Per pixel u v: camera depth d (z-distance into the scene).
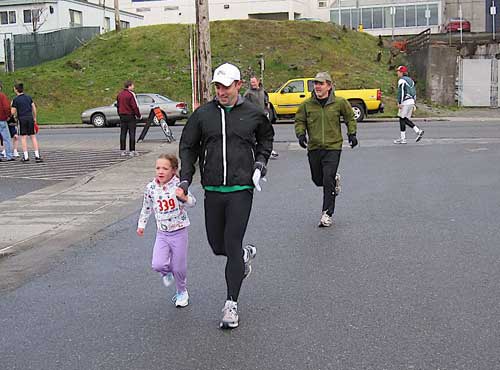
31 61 46.88
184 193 5.53
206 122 5.70
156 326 5.58
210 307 6.03
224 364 4.75
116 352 5.05
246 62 40.81
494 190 11.48
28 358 4.99
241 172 5.67
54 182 13.64
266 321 5.59
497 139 19.80
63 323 5.72
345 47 43.66
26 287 6.79
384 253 7.62
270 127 5.87
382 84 38.19
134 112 17.33
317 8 67.19
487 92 38.19
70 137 24.09
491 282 6.44
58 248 8.38
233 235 5.65
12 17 55.78
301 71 39.75
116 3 48.12
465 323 5.38
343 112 9.17
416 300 5.98
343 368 4.59
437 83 37.84
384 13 59.53
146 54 43.19
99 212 10.59
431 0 58.47
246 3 64.81
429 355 4.77
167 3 66.50
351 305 5.91
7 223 9.90
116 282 6.89
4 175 14.70
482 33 49.00
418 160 15.52
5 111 16.91
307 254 7.69
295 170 14.59
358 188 12.01
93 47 45.19
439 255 7.47
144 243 8.52
